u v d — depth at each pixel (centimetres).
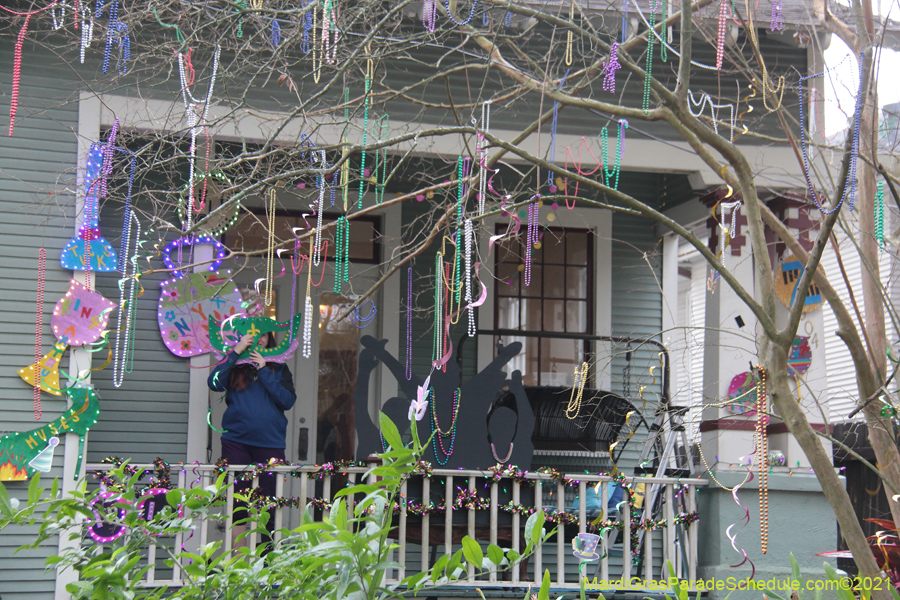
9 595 557
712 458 653
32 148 607
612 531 618
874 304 590
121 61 621
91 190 583
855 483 871
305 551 268
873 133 522
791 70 712
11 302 592
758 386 502
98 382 677
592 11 642
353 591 251
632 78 698
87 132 612
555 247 837
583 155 683
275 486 603
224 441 616
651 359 825
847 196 502
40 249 595
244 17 555
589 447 724
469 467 584
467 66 537
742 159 472
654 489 626
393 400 580
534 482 583
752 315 678
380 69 666
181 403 686
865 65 488
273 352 635
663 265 845
